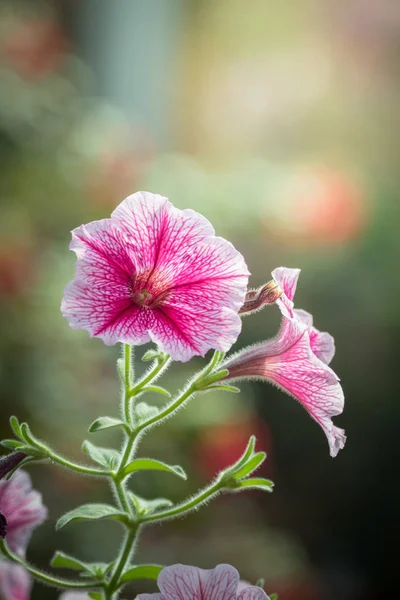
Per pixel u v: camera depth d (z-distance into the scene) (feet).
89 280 1.32
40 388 2.90
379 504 3.94
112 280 1.33
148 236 1.35
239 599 1.30
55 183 3.22
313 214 3.77
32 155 3.15
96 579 1.44
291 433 4.09
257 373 1.44
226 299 1.32
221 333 1.30
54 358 2.97
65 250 3.16
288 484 4.03
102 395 3.01
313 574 3.68
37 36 3.22
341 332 3.97
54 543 2.82
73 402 2.94
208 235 1.35
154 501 1.47
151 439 2.98
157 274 1.36
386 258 4.06
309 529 3.93
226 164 4.88
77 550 2.83
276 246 3.88
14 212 3.12
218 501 3.56
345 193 3.81
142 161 3.53
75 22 4.98
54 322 2.97
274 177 3.93
